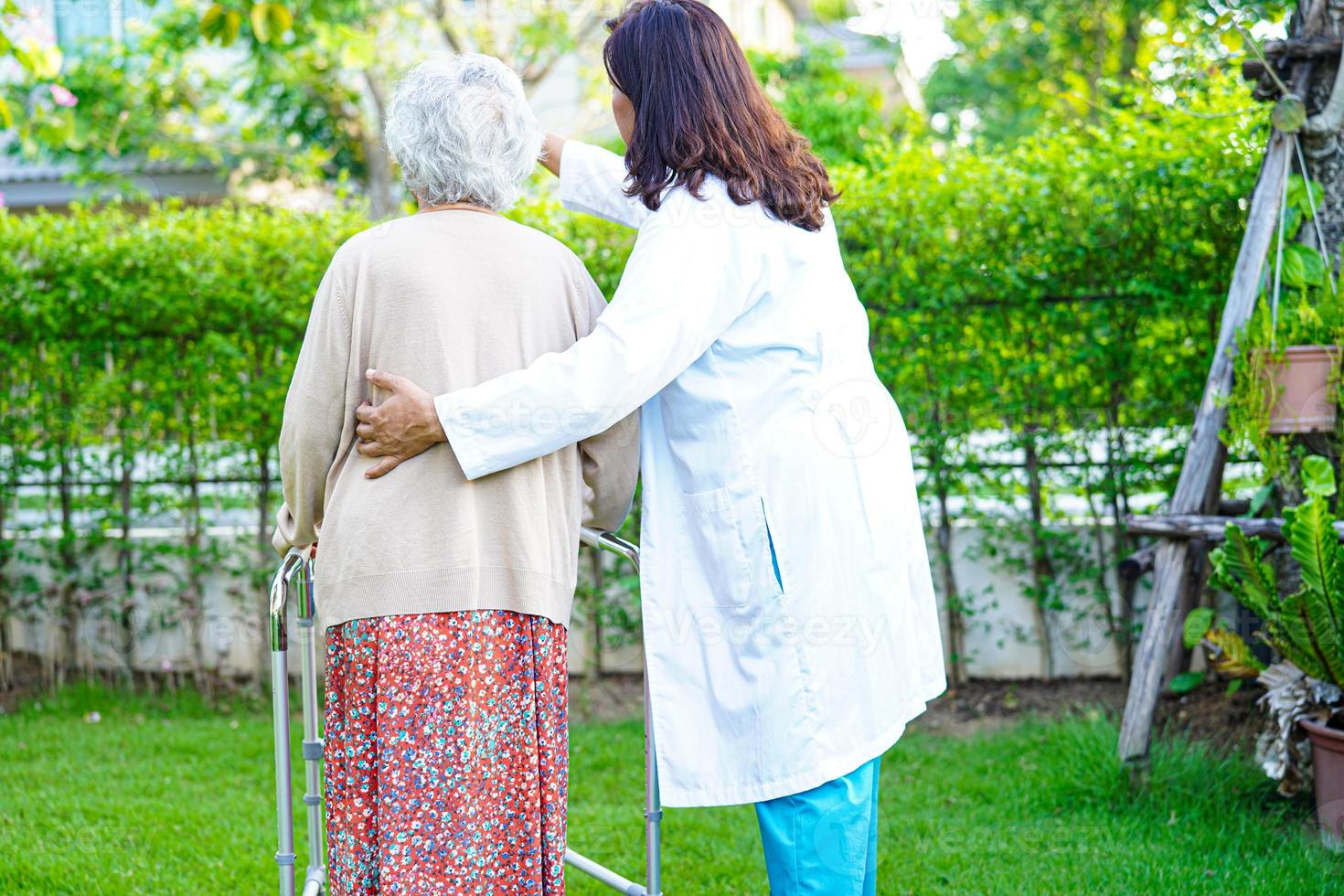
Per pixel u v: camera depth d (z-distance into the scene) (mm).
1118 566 3303
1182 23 3680
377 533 1669
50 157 8867
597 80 9336
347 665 1693
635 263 1810
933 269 3795
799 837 1835
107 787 3287
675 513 1916
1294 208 3006
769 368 1858
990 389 3830
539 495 1766
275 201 4852
